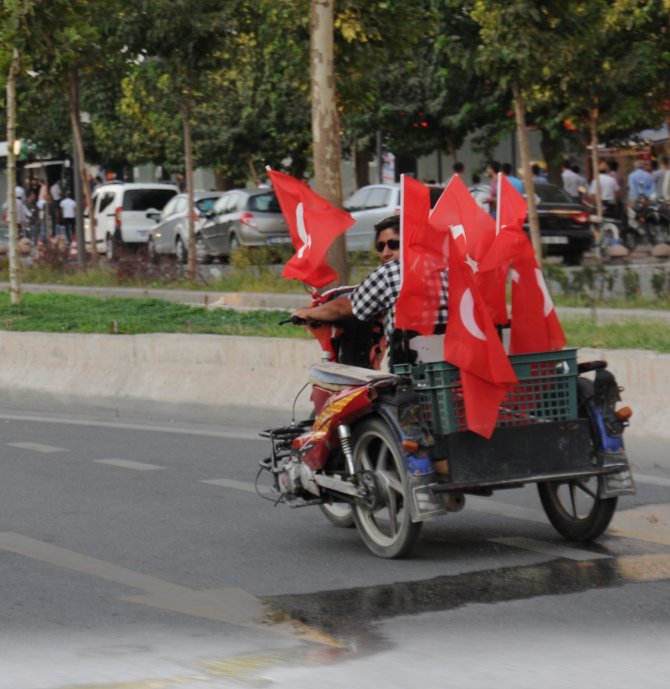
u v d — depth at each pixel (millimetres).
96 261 36031
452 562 9227
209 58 32312
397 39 26297
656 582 8547
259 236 38500
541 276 9297
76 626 7781
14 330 19906
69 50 23766
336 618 7863
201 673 6828
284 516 10977
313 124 20578
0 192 62406
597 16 27672
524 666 6863
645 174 36719
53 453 14312
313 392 9984
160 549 9805
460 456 9047
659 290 22797
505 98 43781
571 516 9797
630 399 13430
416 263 9008
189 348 17312
